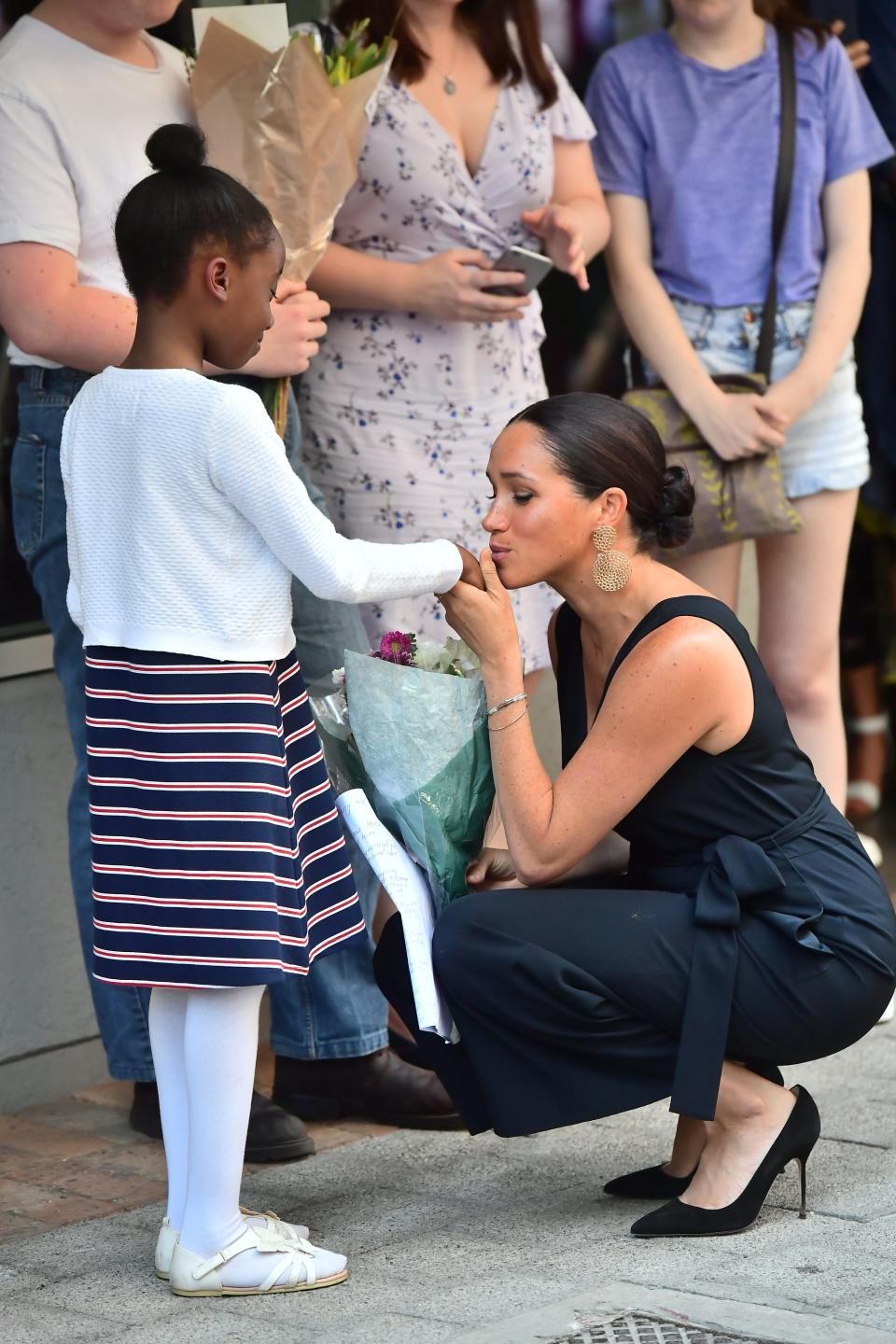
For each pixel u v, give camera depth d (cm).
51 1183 505
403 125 560
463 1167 499
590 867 478
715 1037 425
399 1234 447
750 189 632
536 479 434
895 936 452
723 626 436
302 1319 395
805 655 676
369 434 574
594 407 442
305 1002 533
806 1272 405
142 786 400
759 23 644
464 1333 377
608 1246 429
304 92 487
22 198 470
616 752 431
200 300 400
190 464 390
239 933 393
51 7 495
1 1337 392
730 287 634
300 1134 512
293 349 487
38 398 500
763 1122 440
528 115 587
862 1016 446
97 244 484
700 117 635
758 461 618
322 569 392
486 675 440
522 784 438
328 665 541
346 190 501
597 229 616
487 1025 435
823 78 644
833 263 645
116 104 488
